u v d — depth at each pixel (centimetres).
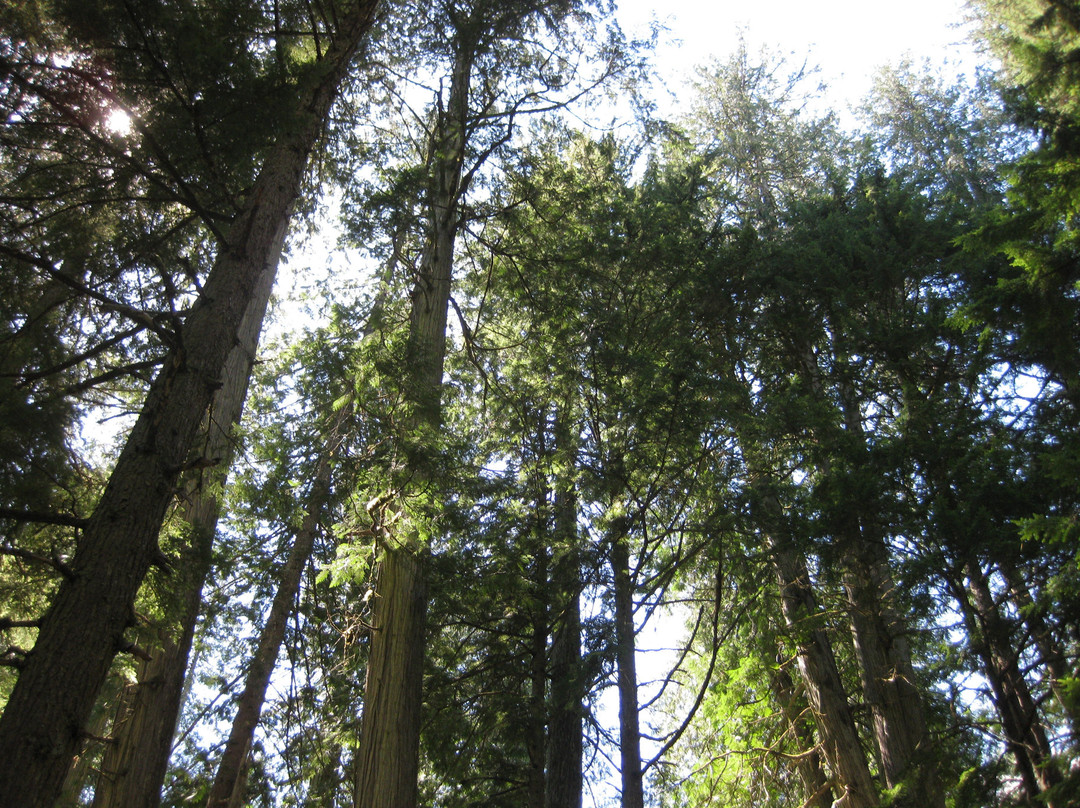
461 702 1138
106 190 764
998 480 779
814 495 907
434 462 829
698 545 1011
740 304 1248
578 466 1045
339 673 1144
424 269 1166
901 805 786
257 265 680
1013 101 795
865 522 850
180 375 586
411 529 891
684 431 990
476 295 1409
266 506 980
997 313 714
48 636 464
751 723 1312
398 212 1115
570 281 1209
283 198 725
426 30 1216
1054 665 701
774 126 1886
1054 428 780
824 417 970
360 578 891
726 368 1207
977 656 748
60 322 844
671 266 1199
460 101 1234
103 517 514
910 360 1119
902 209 1291
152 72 679
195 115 639
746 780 1345
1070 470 602
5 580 830
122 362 946
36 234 782
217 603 1169
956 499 827
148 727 880
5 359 738
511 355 1356
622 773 883
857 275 1227
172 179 682
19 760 418
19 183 761
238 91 685
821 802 1230
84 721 456
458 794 1194
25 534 795
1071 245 652
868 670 1097
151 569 813
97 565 494
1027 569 755
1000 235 670
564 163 1353
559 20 1150
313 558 1162
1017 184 665
